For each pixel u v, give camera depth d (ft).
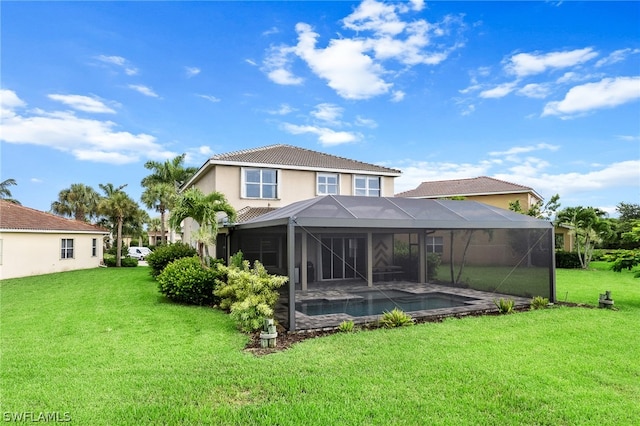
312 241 73.82
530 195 118.93
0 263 80.94
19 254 85.87
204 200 59.57
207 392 20.75
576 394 20.38
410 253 75.97
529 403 19.34
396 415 18.12
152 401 19.70
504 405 19.16
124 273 92.79
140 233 185.98
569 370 23.81
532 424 17.49
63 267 100.73
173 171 148.15
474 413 18.38
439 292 59.72
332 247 75.97
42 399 19.86
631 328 34.22
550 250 48.78
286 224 36.42
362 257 78.23
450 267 68.95
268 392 20.72
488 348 28.07
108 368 24.39
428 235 72.84
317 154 93.40
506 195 118.83
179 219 59.47
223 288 43.11
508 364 24.71
